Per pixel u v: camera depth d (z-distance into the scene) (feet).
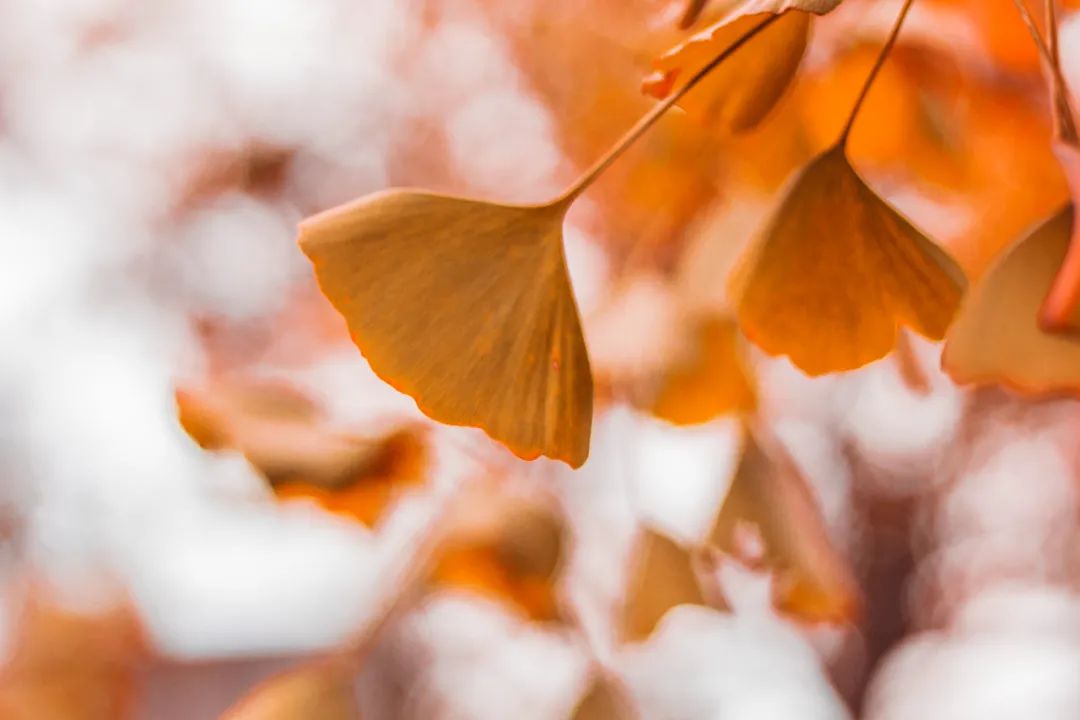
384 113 7.34
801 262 2.95
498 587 3.34
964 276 2.95
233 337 10.07
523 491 3.38
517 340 2.90
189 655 11.13
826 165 2.94
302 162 9.27
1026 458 12.18
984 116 3.35
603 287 4.19
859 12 3.35
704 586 3.38
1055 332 2.88
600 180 3.97
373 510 3.15
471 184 5.64
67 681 9.36
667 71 2.89
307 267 9.65
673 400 3.33
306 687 3.27
